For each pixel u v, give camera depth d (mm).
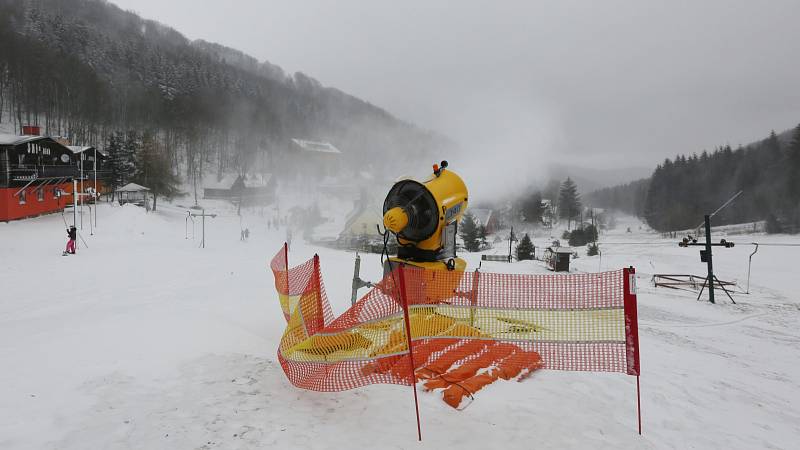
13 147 31594
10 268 14828
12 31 104750
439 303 4785
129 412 3654
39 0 142125
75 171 39469
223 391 4160
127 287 11438
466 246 55500
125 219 33469
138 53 143625
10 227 27844
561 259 25500
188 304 8711
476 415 4102
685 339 9836
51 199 35500
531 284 4793
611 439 3986
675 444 4164
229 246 31406
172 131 117812
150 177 70938
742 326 11766
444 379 4559
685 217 90875
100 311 8250
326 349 4391
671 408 5047
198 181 104062
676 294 16766
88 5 171875
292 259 21344
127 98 118562
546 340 4695
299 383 4363
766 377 7195
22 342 5418
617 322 4422
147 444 3225
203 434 3414
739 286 19000
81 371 4348
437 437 3650
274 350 5637
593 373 5785
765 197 85875
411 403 4203
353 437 3541
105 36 145125
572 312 4617
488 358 5004
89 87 106938
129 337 5438
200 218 61844
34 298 9859
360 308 4504
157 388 4133
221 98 152000
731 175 106500
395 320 4496
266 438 3424
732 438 4492
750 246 35188
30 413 3508
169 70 143000
